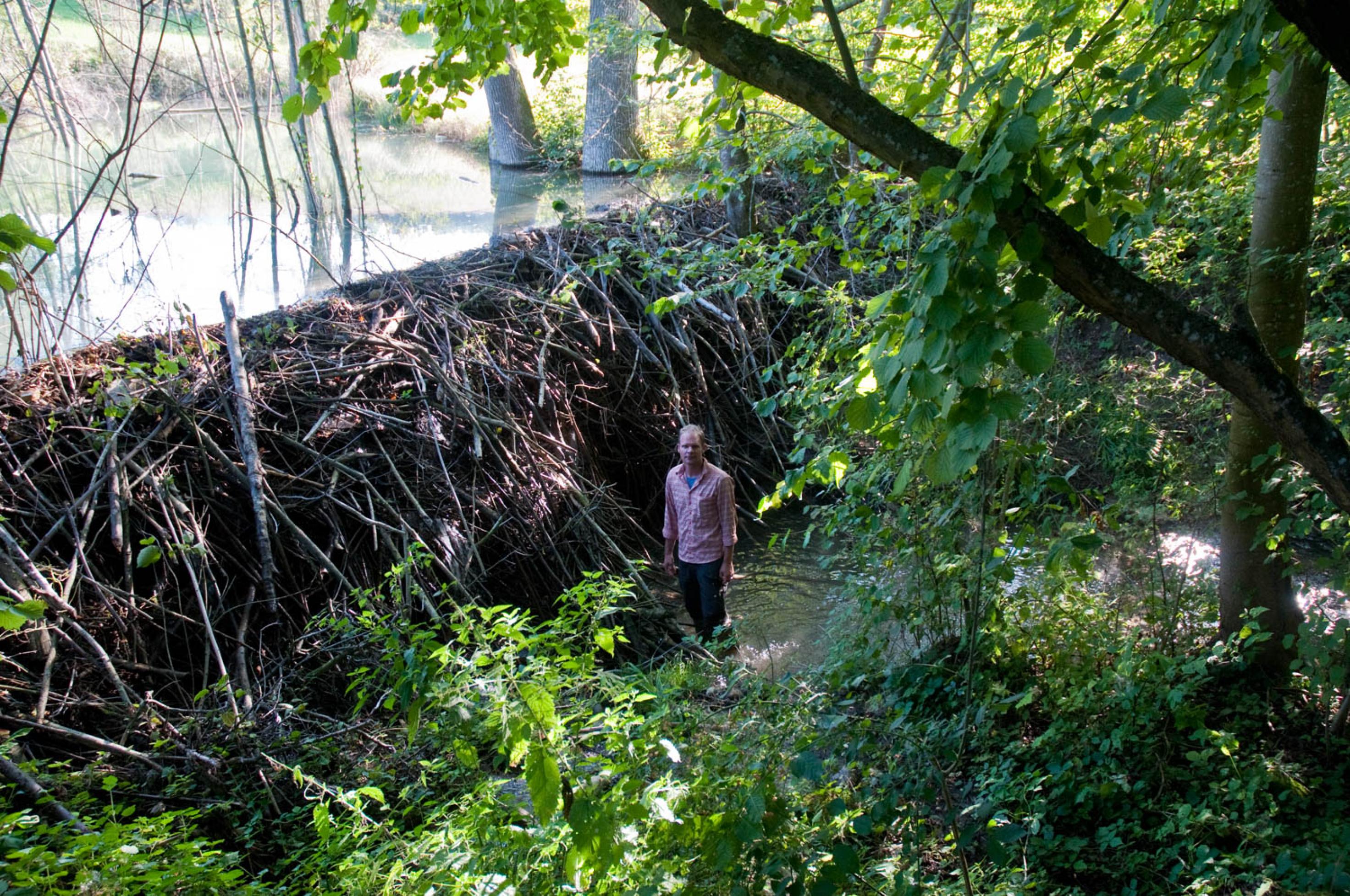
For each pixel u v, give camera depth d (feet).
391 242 40.42
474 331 25.46
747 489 28.99
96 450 18.84
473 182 55.06
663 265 24.99
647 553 26.07
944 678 15.28
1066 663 14.79
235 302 32.50
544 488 23.24
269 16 58.39
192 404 20.13
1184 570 16.60
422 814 13.19
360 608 19.04
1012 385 12.21
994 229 7.00
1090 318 15.92
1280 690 15.01
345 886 9.52
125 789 13.85
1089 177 7.88
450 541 20.72
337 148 42.91
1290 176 13.64
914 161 7.98
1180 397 18.92
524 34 13.07
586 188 50.44
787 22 13.52
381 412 22.53
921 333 6.84
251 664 17.69
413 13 12.75
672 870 7.97
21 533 17.34
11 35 43.06
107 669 15.83
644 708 10.66
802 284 31.73
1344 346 14.20
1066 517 15.88
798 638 21.58
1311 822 12.05
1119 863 12.07
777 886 7.39
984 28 20.29
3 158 13.01
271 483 20.04
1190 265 19.08
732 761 8.82
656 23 38.14
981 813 12.49
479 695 7.60
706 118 14.89
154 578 18.10
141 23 20.63
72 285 34.58
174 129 68.28
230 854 9.82
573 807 7.23
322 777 14.67
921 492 15.44
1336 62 6.92
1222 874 11.00
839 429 17.07
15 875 8.03
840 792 9.58
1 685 15.29
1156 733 13.83
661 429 28.07
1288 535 15.35
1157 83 7.69
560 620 8.86
